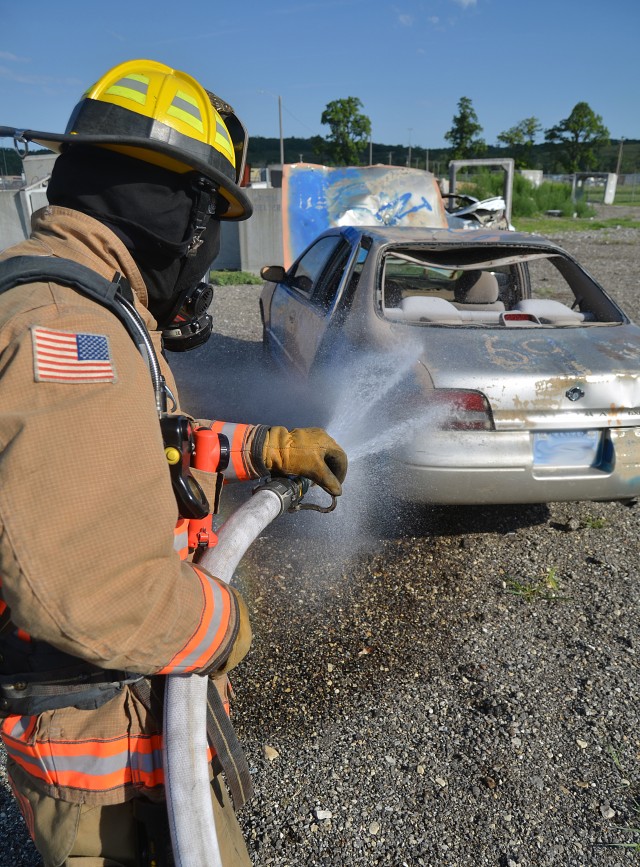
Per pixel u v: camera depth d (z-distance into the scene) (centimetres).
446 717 231
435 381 296
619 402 304
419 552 332
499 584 308
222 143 104
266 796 200
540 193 3522
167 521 78
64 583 70
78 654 73
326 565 318
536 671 254
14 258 86
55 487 70
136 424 78
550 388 298
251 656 257
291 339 477
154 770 97
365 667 253
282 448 127
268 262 1292
